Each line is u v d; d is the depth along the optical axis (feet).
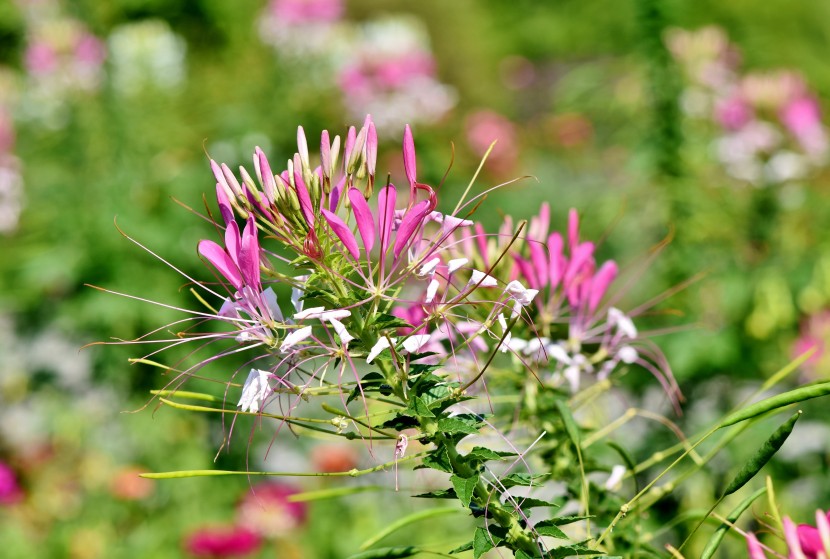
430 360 5.66
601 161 27.32
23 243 22.21
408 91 27.22
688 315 17.35
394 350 4.68
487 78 51.37
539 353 5.92
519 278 5.94
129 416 19.70
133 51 22.68
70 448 20.77
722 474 14.28
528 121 48.19
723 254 18.83
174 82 24.00
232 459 19.98
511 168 29.19
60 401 21.20
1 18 26.84
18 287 21.59
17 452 20.79
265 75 27.53
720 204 19.22
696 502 13.20
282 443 21.18
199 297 5.06
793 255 18.65
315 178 4.83
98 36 23.56
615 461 9.04
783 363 17.49
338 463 18.67
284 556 17.20
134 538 18.80
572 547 4.60
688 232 17.99
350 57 27.45
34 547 18.75
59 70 21.80
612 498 5.82
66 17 23.72
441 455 4.65
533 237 5.98
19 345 22.50
